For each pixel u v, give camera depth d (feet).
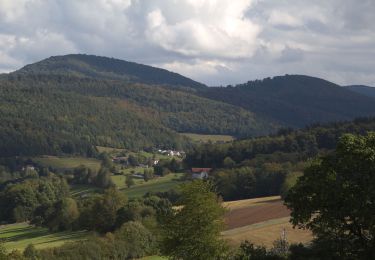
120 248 239.50
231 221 256.11
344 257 107.76
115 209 339.16
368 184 104.27
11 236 358.43
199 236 122.42
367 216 101.55
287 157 478.59
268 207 294.46
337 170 109.09
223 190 424.87
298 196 113.29
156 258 239.71
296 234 213.46
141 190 493.77
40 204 456.45
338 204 107.34
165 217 127.75
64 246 236.02
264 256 125.08
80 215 354.95
